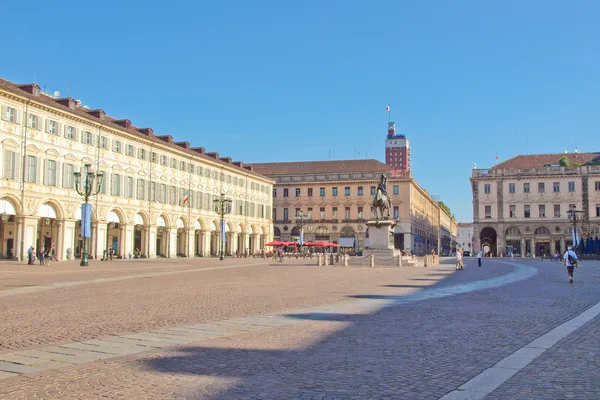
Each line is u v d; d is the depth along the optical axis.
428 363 9.87
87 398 7.71
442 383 8.50
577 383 8.49
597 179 108.62
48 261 52.47
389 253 56.94
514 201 112.38
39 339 12.27
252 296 22.22
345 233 117.44
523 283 30.94
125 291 24.47
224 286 27.66
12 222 60.09
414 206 121.69
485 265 62.78
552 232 110.00
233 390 8.11
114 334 12.91
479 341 12.02
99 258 66.75
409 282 31.34
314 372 9.19
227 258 87.50
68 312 16.89
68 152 62.22
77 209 63.53
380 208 59.97
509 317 15.93
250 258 92.19
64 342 11.93
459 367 9.56
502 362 9.92
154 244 78.81
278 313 16.70
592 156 117.25
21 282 29.30
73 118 62.75
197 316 15.99
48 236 66.25
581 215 108.50
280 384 8.43
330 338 12.35
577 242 83.69
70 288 25.97
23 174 55.91
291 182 120.62
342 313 16.78
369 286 27.97
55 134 60.28
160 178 79.94
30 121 56.97
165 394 7.90
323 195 119.56
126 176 72.38
